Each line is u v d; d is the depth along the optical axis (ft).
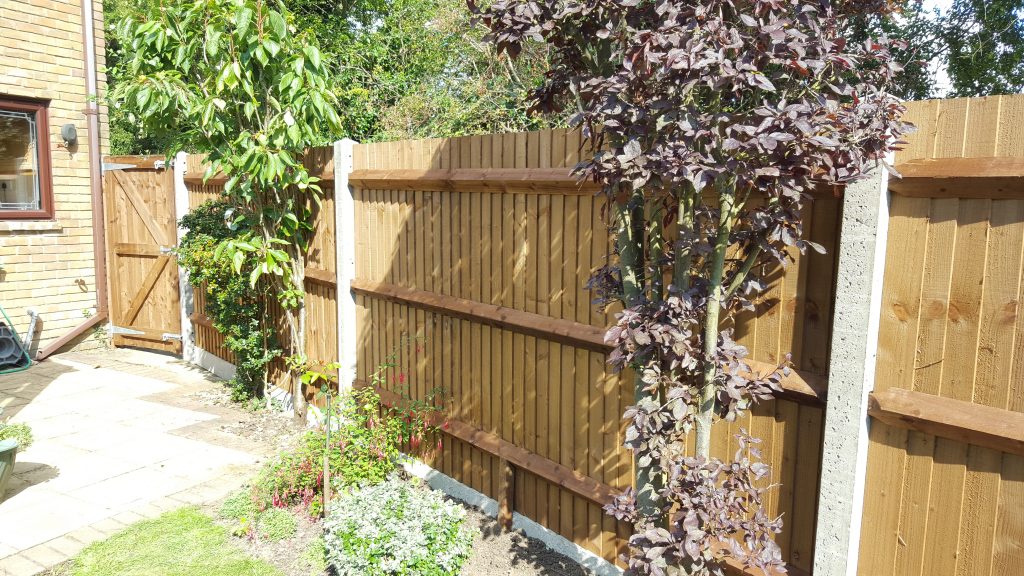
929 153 7.30
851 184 7.72
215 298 22.08
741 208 8.18
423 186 14.62
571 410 11.96
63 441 18.21
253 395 22.07
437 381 15.15
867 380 7.82
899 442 7.76
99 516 13.88
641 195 8.57
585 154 10.78
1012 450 6.86
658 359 7.97
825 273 8.37
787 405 8.94
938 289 7.34
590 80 7.39
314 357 19.67
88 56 28.19
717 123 6.64
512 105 31.37
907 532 7.78
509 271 12.90
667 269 8.84
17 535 13.01
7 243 26.37
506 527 13.50
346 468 14.32
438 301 14.49
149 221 28.09
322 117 17.26
